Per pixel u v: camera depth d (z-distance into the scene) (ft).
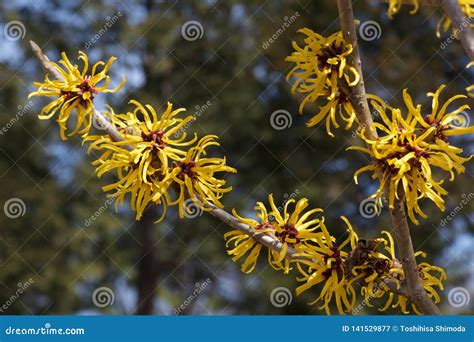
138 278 42.98
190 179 10.23
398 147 9.70
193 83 43.24
